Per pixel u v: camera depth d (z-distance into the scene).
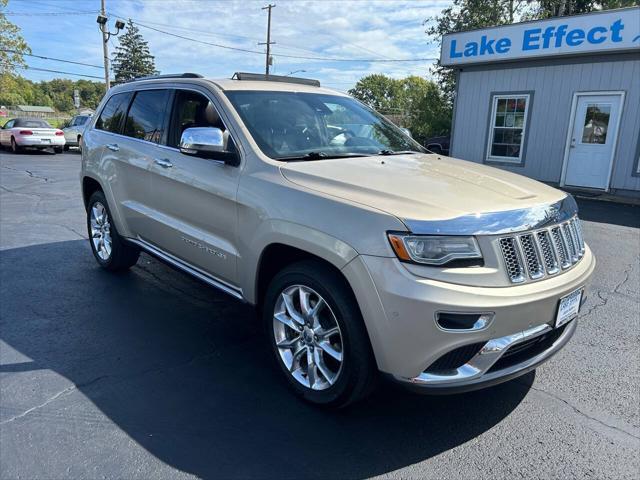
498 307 2.40
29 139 21.22
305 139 3.56
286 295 3.04
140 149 4.32
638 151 11.20
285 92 3.96
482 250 2.44
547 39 11.79
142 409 2.93
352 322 2.62
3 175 13.86
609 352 3.77
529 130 12.86
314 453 2.60
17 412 2.87
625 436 2.78
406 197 2.63
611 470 2.51
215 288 3.65
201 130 3.31
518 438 2.75
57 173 14.59
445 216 2.45
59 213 8.55
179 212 3.87
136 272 5.38
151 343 3.78
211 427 2.79
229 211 3.32
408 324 2.38
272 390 3.17
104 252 5.31
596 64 11.50
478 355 2.47
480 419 2.92
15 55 39.19
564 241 2.83
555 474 2.47
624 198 11.26
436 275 2.38
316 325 2.90
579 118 12.02
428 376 2.47
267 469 2.47
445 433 2.79
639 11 10.36
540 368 3.52
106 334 3.90
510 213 2.58
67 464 2.46
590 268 3.02
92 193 5.54
